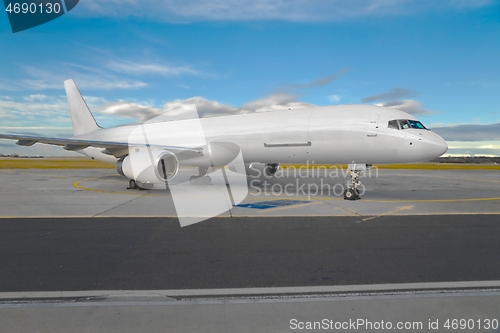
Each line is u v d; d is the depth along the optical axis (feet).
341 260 17.44
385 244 20.59
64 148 49.49
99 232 23.77
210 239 21.77
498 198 43.27
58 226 25.73
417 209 33.94
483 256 18.21
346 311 11.42
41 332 9.96
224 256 18.12
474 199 42.16
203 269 16.02
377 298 12.44
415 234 23.22
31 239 21.80
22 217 29.30
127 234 23.16
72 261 17.26
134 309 11.55
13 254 18.47
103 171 108.06
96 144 46.39
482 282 14.29
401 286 13.84
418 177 85.51
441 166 160.45
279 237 22.30
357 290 13.41
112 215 30.22
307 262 17.10
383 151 38.55
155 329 10.18
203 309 11.56
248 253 18.67
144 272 15.62
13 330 10.07
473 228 25.21
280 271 15.74
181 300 12.45
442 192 50.34
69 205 36.09
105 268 16.17
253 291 13.32
